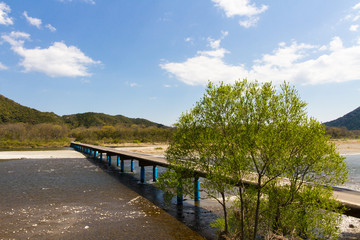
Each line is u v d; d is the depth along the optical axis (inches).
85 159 1811.0
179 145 367.9
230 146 306.5
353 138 5905.5
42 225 442.9
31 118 7249.0
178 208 561.6
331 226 277.4
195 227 444.8
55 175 1030.4
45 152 2337.6
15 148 3016.7
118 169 1300.4
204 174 494.3
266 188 316.5
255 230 306.7
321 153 284.2
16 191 716.0
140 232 418.6
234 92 323.3
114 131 5196.9
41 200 618.8
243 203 339.3
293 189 293.6
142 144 4347.9
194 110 349.7
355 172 1207.6
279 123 290.7
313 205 276.4
